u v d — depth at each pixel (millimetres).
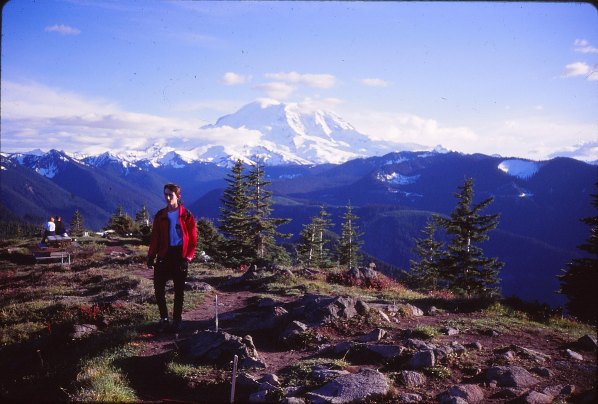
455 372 6965
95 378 7129
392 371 6961
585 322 13367
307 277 18156
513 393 6016
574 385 6359
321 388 6215
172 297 13898
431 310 12000
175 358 7926
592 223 19812
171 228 9188
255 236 53562
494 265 37594
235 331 9617
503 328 9922
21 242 48188
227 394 6523
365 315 10117
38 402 7133
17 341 12023
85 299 15898
